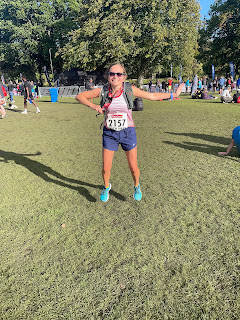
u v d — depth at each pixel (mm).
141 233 2828
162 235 2781
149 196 3686
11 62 48625
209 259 2412
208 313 1897
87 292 2109
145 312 1923
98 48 32656
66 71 37844
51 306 1998
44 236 2840
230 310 1912
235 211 3201
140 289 2121
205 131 7969
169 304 1979
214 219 3049
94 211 3330
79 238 2787
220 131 7898
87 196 3756
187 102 18141
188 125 9078
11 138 7676
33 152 6145
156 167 4883
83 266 2385
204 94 20531
